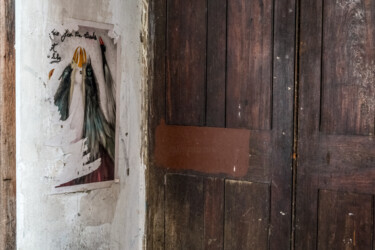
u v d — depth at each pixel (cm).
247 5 225
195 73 243
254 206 227
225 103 234
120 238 256
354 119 199
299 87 212
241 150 230
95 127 238
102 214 244
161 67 256
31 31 207
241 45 228
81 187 232
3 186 200
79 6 227
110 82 245
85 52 231
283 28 215
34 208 212
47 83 215
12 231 204
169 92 254
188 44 245
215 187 240
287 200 217
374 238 196
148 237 266
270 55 220
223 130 235
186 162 249
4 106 199
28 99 208
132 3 255
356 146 199
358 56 197
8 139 201
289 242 217
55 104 218
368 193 197
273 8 218
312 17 208
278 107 218
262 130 223
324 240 208
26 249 210
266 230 224
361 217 199
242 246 232
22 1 203
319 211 209
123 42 251
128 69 255
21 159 206
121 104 251
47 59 214
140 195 267
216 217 240
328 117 206
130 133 258
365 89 196
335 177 205
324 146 207
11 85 201
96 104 238
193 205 248
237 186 232
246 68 227
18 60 204
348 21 199
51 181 219
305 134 212
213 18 236
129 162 258
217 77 236
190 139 247
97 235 242
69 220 228
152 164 263
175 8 249
